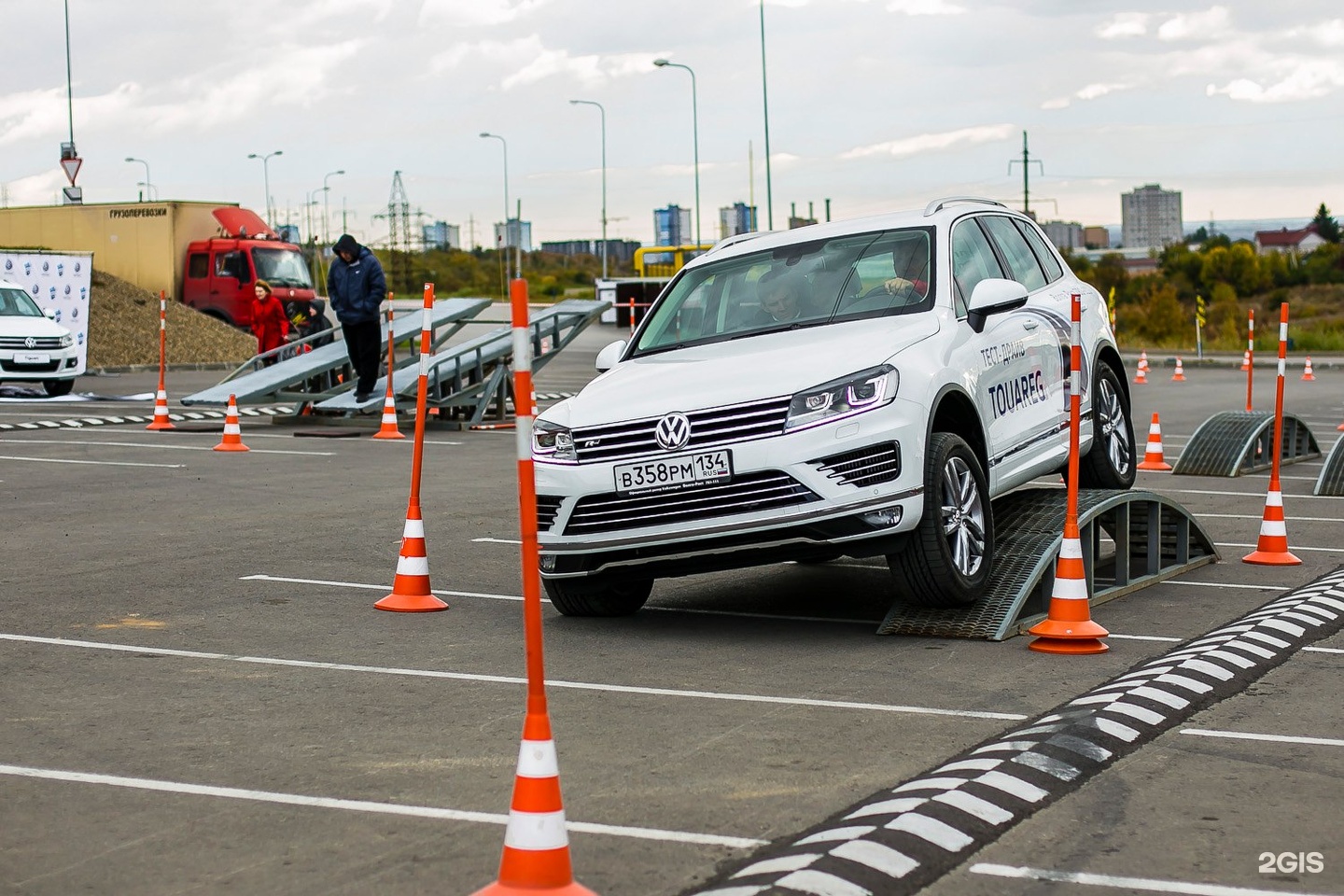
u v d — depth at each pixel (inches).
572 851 172.4
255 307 1003.9
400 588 331.0
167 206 1578.5
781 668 270.8
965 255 348.2
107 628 306.5
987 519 308.5
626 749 216.8
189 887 162.4
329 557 398.9
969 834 176.4
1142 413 933.8
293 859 171.2
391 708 242.1
